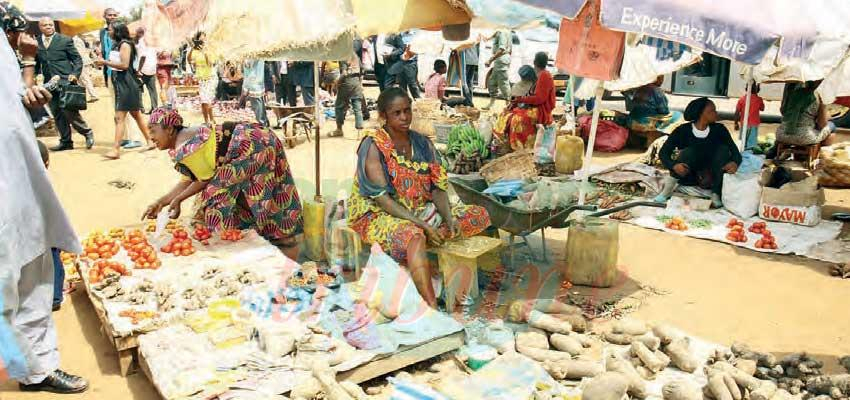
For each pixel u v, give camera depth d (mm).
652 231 7039
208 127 5684
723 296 5352
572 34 5062
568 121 11805
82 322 4875
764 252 6375
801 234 6801
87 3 10469
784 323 4867
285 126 11188
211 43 4758
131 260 5160
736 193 7355
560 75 16094
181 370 3682
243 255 5316
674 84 15422
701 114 7613
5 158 3453
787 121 9305
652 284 5590
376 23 5219
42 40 10414
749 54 4234
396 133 4965
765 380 3887
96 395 3922
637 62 10531
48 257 3818
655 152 9469
